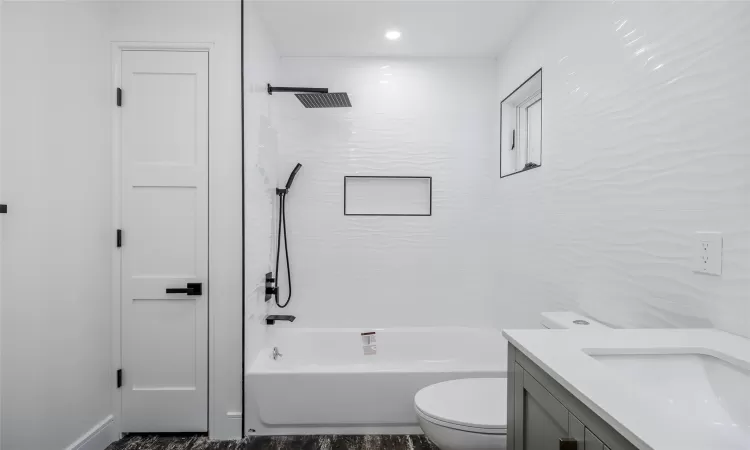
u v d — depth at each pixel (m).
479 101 3.03
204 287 2.16
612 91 1.59
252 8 2.28
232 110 2.15
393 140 3.02
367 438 2.16
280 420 2.15
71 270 1.82
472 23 2.50
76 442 1.86
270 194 2.74
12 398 1.51
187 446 2.08
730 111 1.07
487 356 2.83
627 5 1.49
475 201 3.04
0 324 1.46
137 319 2.15
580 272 1.84
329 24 2.52
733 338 1.04
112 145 2.13
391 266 3.03
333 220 3.01
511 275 2.70
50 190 1.69
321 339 2.91
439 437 1.56
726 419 0.90
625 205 1.51
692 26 1.19
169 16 2.14
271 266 2.80
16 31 1.52
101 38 2.04
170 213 2.16
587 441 0.75
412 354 2.94
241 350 2.16
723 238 1.09
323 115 3.00
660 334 1.11
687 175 1.22
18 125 1.53
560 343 1.05
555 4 2.09
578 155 1.85
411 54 2.97
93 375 1.98
